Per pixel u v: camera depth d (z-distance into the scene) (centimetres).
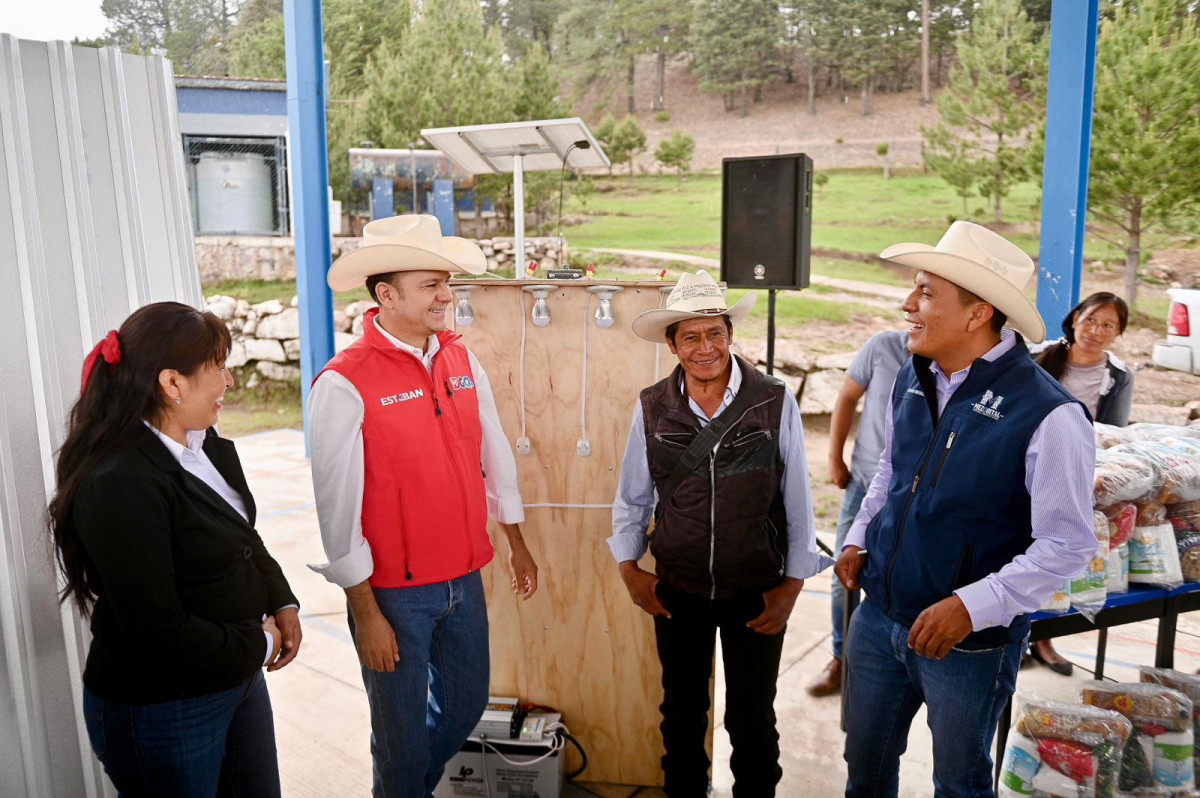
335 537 176
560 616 244
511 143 285
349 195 1152
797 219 316
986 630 160
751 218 324
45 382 181
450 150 291
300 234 654
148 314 144
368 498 181
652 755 247
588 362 232
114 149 193
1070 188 439
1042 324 154
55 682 187
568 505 238
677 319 188
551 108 1301
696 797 213
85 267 187
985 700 163
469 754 237
